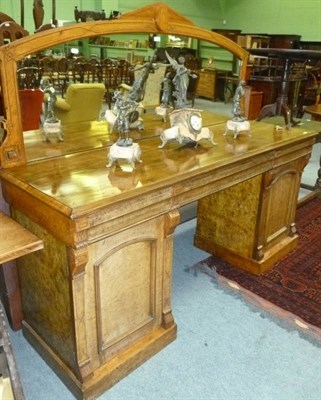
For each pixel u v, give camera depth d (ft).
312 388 4.95
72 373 4.65
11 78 4.47
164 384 4.92
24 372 5.00
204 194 5.33
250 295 6.78
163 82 7.36
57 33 4.68
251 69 19.95
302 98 20.26
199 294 6.79
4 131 4.67
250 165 6.00
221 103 15.60
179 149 5.81
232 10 31.60
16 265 5.30
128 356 4.97
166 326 5.44
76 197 3.97
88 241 3.96
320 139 10.35
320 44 24.93
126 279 4.70
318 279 7.30
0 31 5.52
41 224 4.25
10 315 5.56
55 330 4.82
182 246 8.38
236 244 7.52
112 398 4.70
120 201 4.06
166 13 5.81
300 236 8.98
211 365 5.25
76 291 4.15
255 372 5.17
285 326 6.05
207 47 17.25
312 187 12.00
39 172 4.66
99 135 6.35
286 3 28.60
